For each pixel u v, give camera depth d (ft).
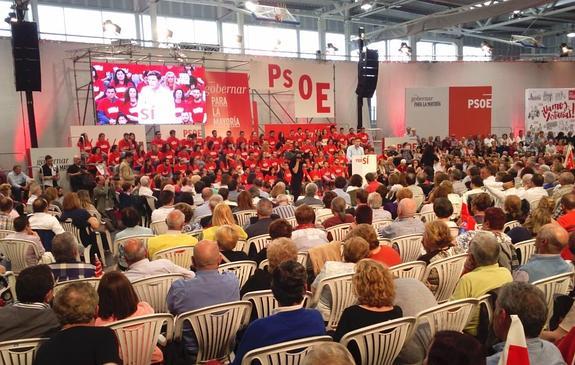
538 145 65.67
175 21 68.18
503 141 67.46
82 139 45.93
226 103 57.31
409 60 78.23
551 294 10.89
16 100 49.19
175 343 10.32
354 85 73.05
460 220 18.94
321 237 16.20
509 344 5.50
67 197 22.35
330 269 12.22
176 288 10.96
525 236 15.74
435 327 9.48
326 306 11.89
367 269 9.12
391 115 76.43
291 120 68.13
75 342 7.49
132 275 12.67
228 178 30.83
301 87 62.64
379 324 8.54
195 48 59.31
